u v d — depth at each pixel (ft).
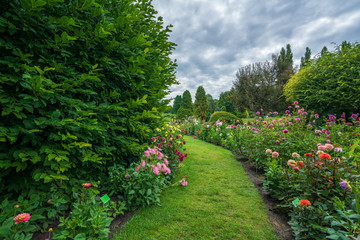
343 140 13.51
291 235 6.16
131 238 5.79
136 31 10.40
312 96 28.40
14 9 5.09
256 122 22.72
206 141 27.94
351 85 24.57
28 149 5.50
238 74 72.28
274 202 8.62
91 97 8.09
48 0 5.21
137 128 9.11
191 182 10.98
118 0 9.23
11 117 5.55
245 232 6.32
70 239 4.99
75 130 6.29
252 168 14.05
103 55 8.04
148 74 10.91
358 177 5.90
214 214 7.48
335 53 29.53
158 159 9.81
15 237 4.01
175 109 119.75
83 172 7.57
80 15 7.09
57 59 6.83
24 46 5.87
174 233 6.19
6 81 5.13
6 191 5.85
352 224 4.37
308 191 6.53
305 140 13.03
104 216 5.29
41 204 5.76
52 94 5.75
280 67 72.64
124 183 7.84
